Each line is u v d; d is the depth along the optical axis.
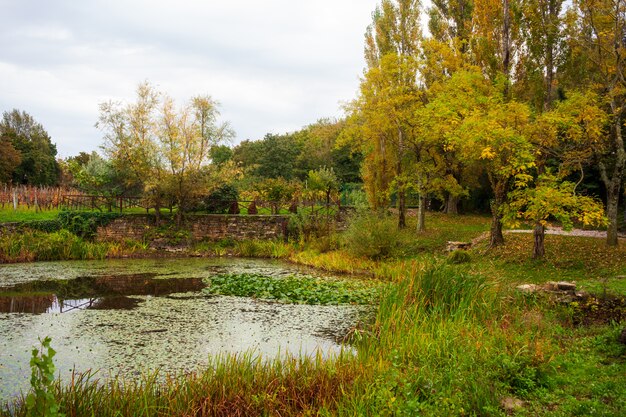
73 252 20.66
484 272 12.01
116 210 26.56
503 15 17.25
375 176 26.62
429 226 25.42
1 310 11.23
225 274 16.30
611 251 15.47
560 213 12.61
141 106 24.02
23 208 26.22
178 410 5.20
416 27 24.34
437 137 18.39
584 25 15.79
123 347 8.34
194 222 25.11
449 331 7.73
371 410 5.13
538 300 10.50
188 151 23.98
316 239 23.38
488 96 16.17
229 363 6.74
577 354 6.87
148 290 13.93
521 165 13.15
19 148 51.66
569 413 4.96
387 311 9.09
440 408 5.09
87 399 5.31
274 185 32.84
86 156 52.22
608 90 16.16
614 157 21.36
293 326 9.91
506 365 6.05
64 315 10.75
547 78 16.25
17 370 7.07
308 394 5.74
